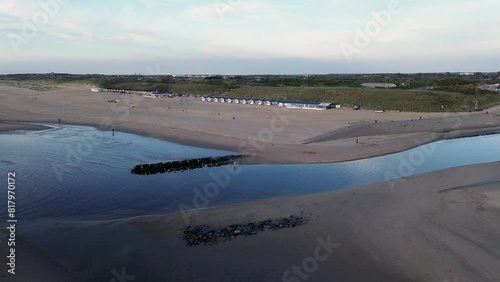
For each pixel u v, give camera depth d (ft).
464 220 70.54
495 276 51.67
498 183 93.91
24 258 57.57
